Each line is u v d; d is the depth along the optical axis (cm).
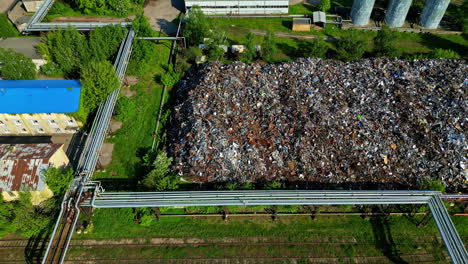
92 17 6475
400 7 5881
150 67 5384
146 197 3356
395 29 5419
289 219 3606
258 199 3356
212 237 3459
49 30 5684
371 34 6141
